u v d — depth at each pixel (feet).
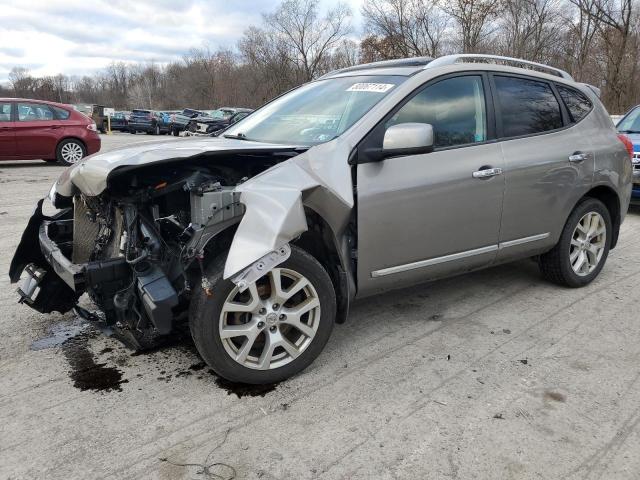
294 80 152.56
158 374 10.32
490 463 7.88
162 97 261.85
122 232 9.95
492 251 12.57
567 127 14.03
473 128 12.05
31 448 8.16
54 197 12.31
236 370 9.52
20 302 12.35
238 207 9.23
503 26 103.09
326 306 10.12
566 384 9.97
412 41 114.52
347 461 7.93
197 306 9.12
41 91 317.83
